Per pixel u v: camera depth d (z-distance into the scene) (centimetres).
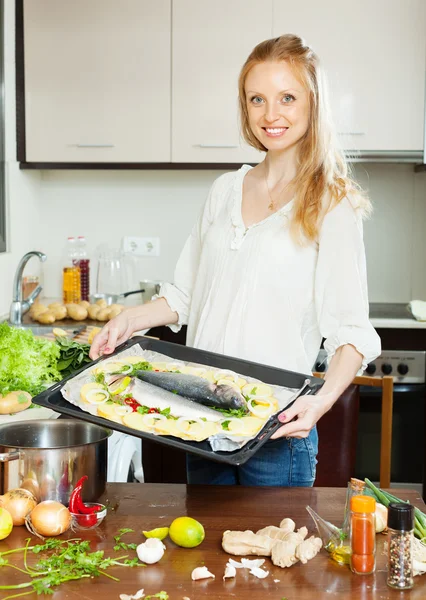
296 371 180
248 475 179
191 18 347
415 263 389
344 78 346
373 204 387
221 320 184
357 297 173
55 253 396
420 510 149
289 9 344
